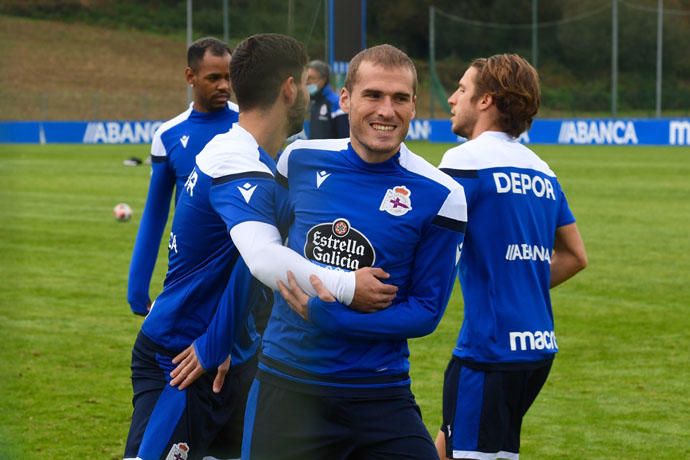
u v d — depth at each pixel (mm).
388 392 3988
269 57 4250
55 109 57375
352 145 4027
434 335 10422
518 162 4840
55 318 10922
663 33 61594
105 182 27812
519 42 65312
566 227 5125
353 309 3816
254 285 4250
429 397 8055
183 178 5828
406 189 3963
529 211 4801
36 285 12844
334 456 4039
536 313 4816
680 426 7305
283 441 4035
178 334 4539
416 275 3988
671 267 14531
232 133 4316
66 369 8789
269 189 4109
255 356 4844
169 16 68500
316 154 4055
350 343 3934
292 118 4355
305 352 3967
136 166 34094
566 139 46219
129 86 61281
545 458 6570
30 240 16781
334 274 3797
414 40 66000
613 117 49375
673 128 44125
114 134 50312
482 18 65625
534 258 4828
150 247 5723
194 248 4469
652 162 35125
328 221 3953
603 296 12461
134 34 66500
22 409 7473
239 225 3986
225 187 4133
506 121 4895
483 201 4746
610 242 16969
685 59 61812
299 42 4332
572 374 8828
